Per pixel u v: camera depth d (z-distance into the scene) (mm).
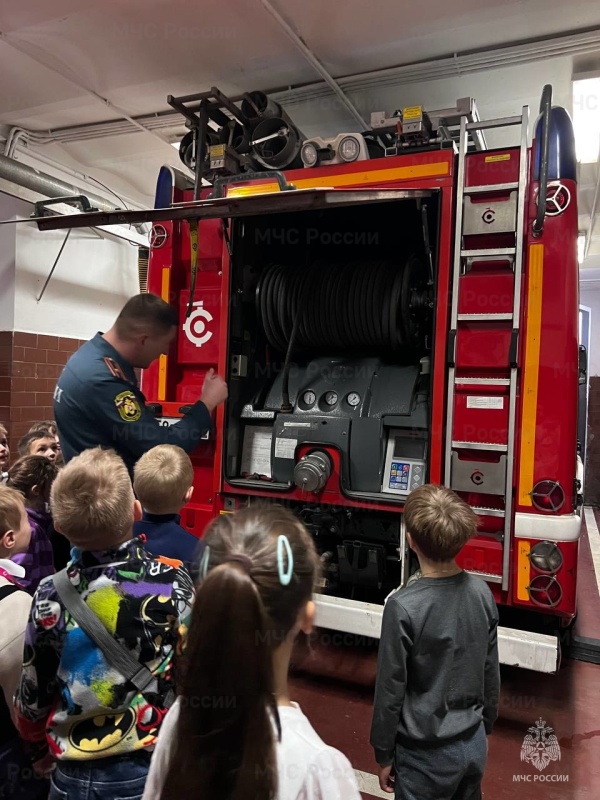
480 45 3910
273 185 3158
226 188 3271
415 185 2852
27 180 5250
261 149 3393
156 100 4852
